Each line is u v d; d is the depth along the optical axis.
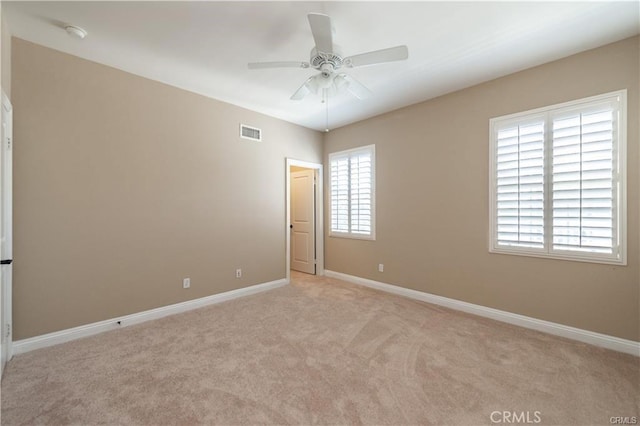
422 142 3.66
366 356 2.27
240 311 3.27
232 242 3.76
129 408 1.70
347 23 2.16
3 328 2.08
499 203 3.02
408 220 3.82
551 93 2.68
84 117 2.62
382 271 4.14
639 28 2.20
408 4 1.96
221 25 2.17
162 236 3.12
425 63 2.73
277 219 4.31
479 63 2.74
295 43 2.41
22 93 2.31
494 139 3.03
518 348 2.39
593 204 2.46
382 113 4.10
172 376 2.01
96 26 2.17
